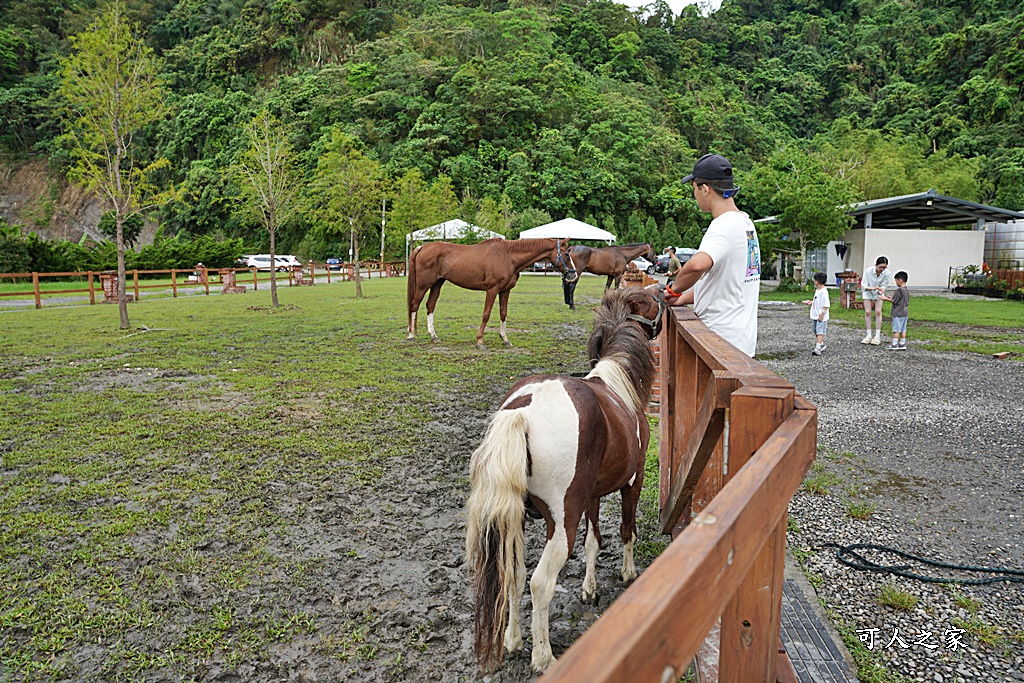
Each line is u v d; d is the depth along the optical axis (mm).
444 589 3361
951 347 11453
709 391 2205
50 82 79000
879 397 7660
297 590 3322
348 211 21766
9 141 77438
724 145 81000
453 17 86688
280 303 19094
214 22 95625
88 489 4609
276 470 5066
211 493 4594
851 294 19078
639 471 3246
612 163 63844
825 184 24281
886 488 4730
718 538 1030
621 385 3119
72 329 13266
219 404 7082
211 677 2633
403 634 2963
